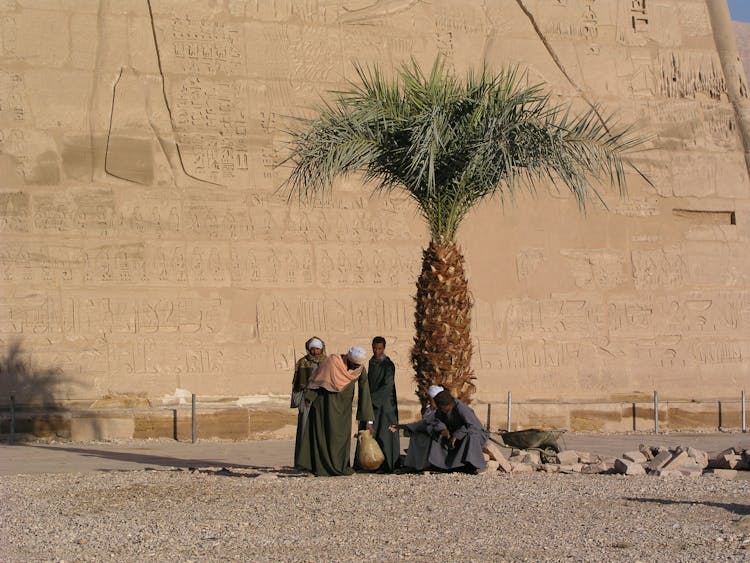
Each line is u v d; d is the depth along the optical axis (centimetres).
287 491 981
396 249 1958
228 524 818
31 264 1777
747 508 876
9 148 1789
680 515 845
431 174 1085
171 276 1838
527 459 1241
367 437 1123
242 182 1892
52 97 1820
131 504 929
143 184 1844
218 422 1758
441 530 783
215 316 1850
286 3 1956
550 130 1141
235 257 1873
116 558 700
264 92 1922
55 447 1591
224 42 1912
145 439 1723
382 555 697
